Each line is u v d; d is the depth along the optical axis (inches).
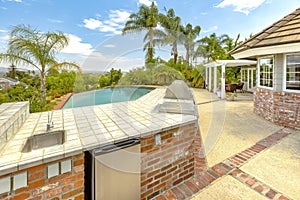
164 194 143.6
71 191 101.7
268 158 193.8
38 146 126.2
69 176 100.3
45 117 180.4
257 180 154.9
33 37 447.2
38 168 90.1
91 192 108.1
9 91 426.6
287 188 143.6
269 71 362.6
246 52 344.2
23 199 87.0
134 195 127.3
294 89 306.5
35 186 89.8
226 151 212.4
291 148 218.5
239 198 133.9
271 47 291.7
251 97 664.4
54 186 95.6
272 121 335.3
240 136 262.1
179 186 152.9
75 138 118.8
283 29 309.4
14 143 110.8
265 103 361.7
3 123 107.0
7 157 89.6
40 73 460.4
